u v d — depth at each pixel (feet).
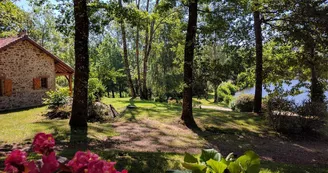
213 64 40.68
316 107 40.04
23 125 37.52
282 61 53.36
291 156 29.30
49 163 4.45
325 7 39.75
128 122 42.29
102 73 104.37
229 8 38.17
